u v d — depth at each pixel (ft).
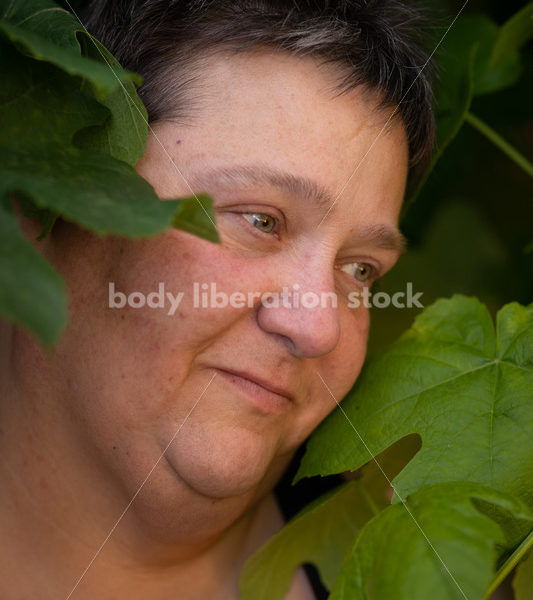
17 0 2.61
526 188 5.53
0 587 3.23
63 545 3.27
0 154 2.22
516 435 3.05
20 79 2.47
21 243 1.77
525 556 2.93
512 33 4.31
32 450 3.20
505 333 3.40
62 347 3.01
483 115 5.07
